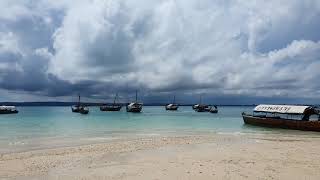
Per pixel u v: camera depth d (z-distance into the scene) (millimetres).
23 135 41375
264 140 34812
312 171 17797
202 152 25125
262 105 64375
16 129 51281
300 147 28188
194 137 37500
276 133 45656
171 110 180500
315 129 48188
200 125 62094
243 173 17188
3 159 22641
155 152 25391
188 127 56625
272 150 26125
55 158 22984
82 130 49688
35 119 85438
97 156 23766
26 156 23984
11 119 85000
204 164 19703
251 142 32469
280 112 57812
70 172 18219
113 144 30688
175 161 21047
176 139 35062
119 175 17141
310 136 41219
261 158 22109
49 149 27953
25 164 20734
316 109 55000
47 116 105750
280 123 53906
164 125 62094
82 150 26891
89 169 18922
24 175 17672
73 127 55938
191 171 17672
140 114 124125
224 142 32281
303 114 54156
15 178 17016
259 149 26719
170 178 16203
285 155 23453
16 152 26453
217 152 25062
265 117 59906
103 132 46188
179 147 28172
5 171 18688
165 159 21984
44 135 41438
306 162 20531
